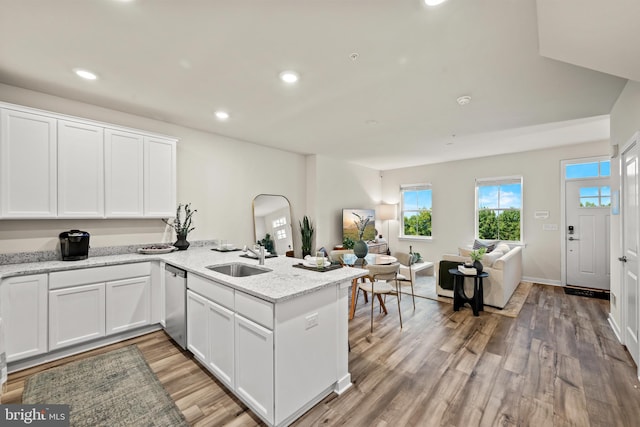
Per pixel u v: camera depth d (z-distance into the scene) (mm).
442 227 6605
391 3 1583
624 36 1553
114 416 1824
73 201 2762
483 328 3283
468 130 4031
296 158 5574
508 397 2035
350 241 6000
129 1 1574
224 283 2025
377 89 2693
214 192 4203
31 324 2365
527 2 1555
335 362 2082
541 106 3115
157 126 3598
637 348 2350
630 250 2643
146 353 2643
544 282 5340
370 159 6172
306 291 1797
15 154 2471
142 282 2988
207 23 1772
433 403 1971
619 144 2869
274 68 2320
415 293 4758
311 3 1589
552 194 5262
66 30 1837
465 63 2232
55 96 2854
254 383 1800
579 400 1997
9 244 2643
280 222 5133
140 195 3203
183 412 1866
